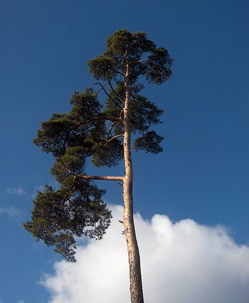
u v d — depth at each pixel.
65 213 18.72
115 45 22.08
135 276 14.38
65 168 18.33
